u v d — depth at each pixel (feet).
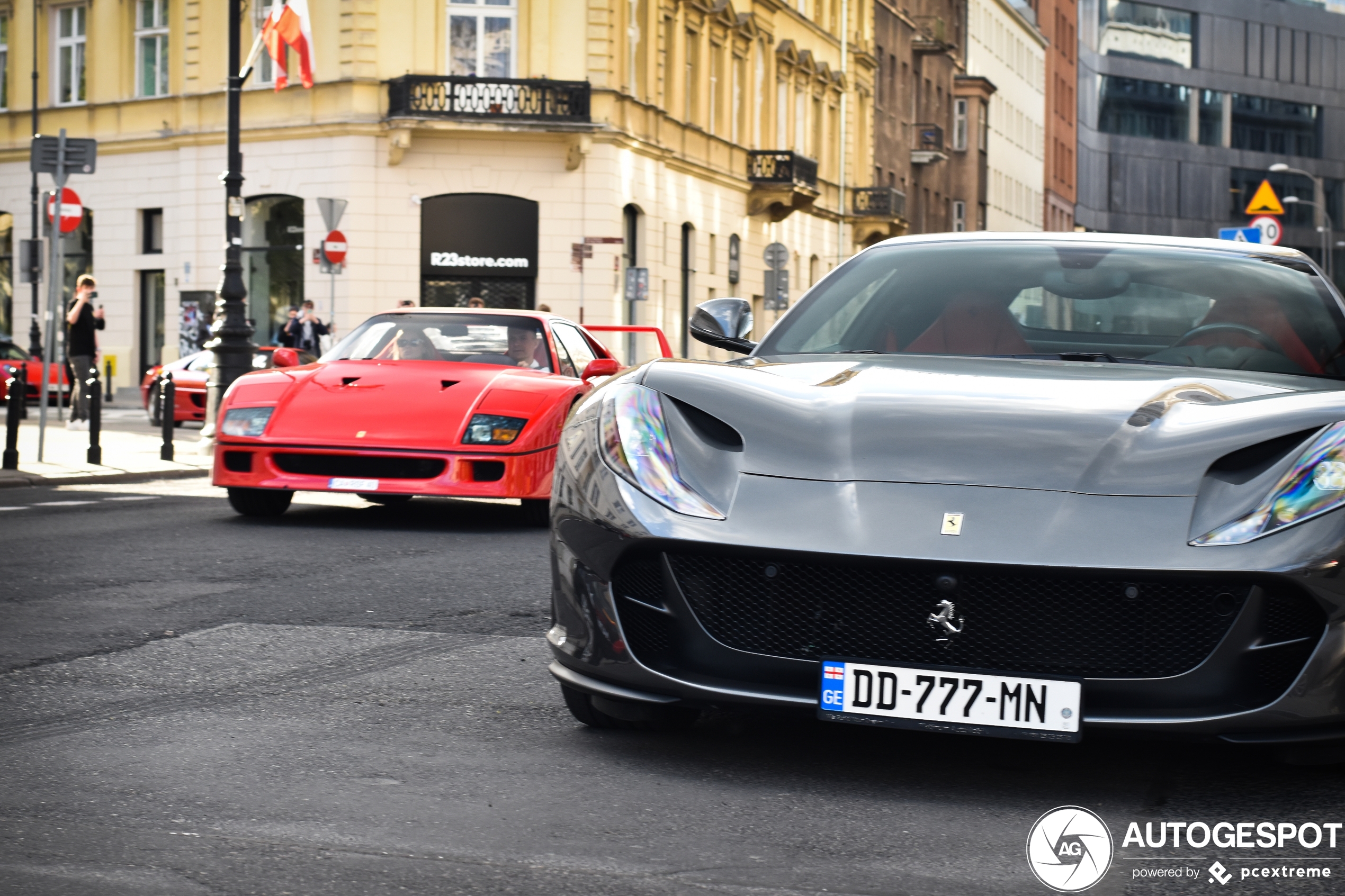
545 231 103.81
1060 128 300.61
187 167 108.99
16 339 118.21
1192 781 13.39
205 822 11.73
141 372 113.19
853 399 13.41
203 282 108.58
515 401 32.63
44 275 117.08
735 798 12.66
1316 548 11.68
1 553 27.96
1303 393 13.19
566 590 13.42
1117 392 13.48
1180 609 11.87
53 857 10.84
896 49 188.65
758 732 14.89
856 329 16.51
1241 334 15.64
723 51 130.31
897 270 17.39
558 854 11.09
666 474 12.95
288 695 16.40
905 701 12.12
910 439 12.76
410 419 32.17
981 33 239.50
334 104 102.12
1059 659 11.98
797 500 12.46
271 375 34.32
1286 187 323.98
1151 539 11.79
